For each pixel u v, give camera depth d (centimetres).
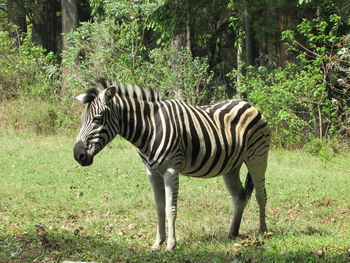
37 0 3344
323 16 1848
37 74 2247
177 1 2261
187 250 746
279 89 1759
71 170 1393
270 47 2192
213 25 2511
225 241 815
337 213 1059
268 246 755
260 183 871
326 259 667
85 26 2195
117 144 1777
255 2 1688
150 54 2309
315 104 1816
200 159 788
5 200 1080
